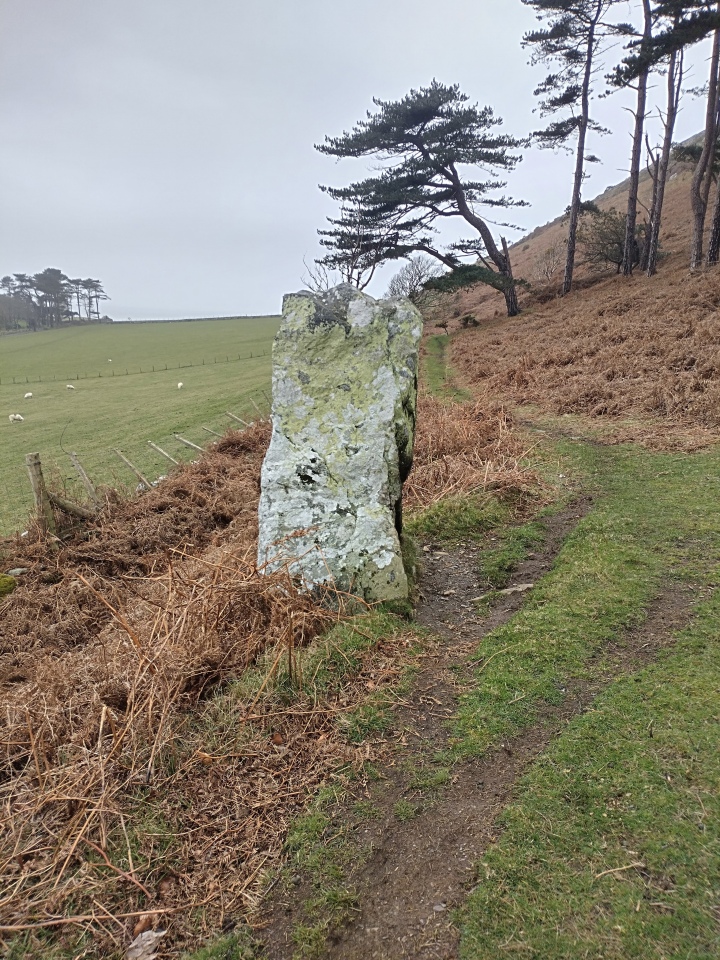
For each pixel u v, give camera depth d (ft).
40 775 9.94
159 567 26.48
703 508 18.93
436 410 37.29
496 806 9.16
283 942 7.72
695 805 8.61
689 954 6.85
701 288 54.60
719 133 86.58
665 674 11.48
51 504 31.09
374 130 83.97
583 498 21.74
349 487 15.20
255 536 22.35
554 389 40.45
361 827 9.12
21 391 114.83
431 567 17.58
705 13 61.26
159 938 7.89
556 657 12.42
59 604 23.79
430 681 12.21
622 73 67.00
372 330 16.21
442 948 7.39
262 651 13.07
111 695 12.23
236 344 170.40
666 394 31.83
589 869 8.00
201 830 9.26
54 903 8.23
